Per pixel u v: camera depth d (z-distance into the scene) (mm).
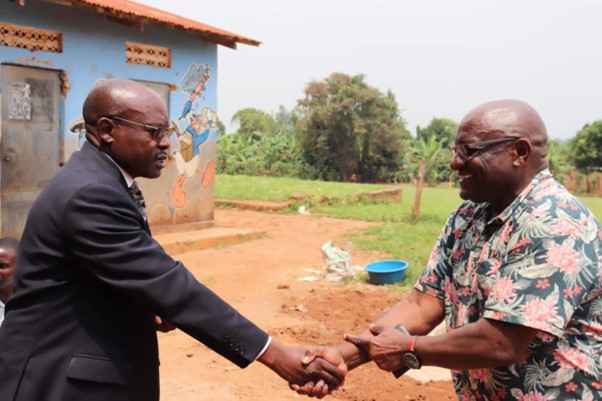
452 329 2672
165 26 10750
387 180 53031
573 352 2309
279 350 2727
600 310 2328
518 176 2398
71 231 2369
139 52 11031
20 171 9258
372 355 2658
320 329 6641
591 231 2309
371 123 50969
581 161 47031
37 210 2439
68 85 9742
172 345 6004
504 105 2434
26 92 9258
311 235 13586
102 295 2455
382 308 7484
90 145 2555
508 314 2256
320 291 8320
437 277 2812
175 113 11695
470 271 2523
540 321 2213
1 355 2426
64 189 2404
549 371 2320
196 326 2486
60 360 2383
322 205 19156
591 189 42469
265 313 7266
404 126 56500
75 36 9812
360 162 52938
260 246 11930
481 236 2502
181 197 12008
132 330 2516
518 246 2318
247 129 67438
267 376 5309
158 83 11359
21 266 2465
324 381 2854
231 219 16047
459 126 2516
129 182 2633
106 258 2377
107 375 2406
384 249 11734
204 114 12375
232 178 27062
